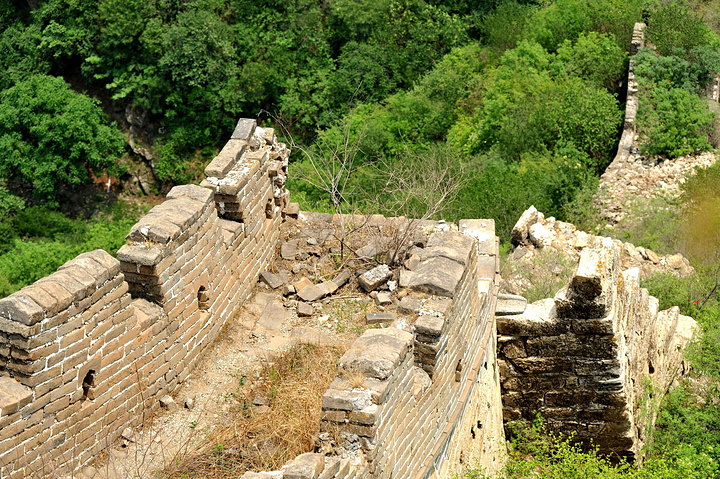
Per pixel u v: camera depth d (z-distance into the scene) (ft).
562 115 87.15
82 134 102.01
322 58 113.80
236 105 107.96
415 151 95.04
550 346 38.29
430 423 28.12
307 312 32.68
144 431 27.17
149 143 108.06
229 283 31.65
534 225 52.29
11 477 23.07
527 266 49.98
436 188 52.47
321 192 72.64
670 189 74.33
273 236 35.94
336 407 22.81
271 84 109.70
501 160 86.02
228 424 27.14
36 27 112.78
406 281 32.94
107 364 25.62
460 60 108.37
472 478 32.55
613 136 86.63
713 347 46.19
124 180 107.24
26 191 103.71
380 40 115.14
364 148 94.17
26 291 22.93
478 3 121.49
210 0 114.32
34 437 23.58
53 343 23.41
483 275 35.78
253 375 29.71
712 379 46.01
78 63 113.60
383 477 24.20
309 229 36.91
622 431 39.42
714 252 61.87
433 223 37.83
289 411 27.22
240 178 31.83
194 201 29.04
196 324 29.58
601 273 36.32
